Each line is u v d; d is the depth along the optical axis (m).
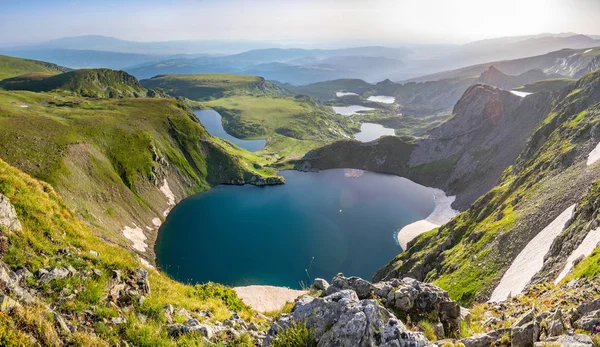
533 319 19.95
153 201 176.75
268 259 136.50
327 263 135.12
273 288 94.62
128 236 137.00
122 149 182.50
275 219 179.88
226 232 161.62
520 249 75.56
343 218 184.75
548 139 144.62
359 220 182.62
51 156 138.62
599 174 76.81
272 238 156.12
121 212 147.62
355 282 22.89
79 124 179.12
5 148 131.38
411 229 171.50
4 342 12.82
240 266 130.38
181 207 191.75
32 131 150.50
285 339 15.99
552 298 31.17
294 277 124.06
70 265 20.53
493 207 113.69
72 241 24.45
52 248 21.73
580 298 27.16
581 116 128.12
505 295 62.22
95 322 17.31
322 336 15.59
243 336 20.14
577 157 97.31
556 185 88.94
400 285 23.03
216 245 147.50
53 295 17.61
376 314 15.70
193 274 124.12
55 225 25.03
